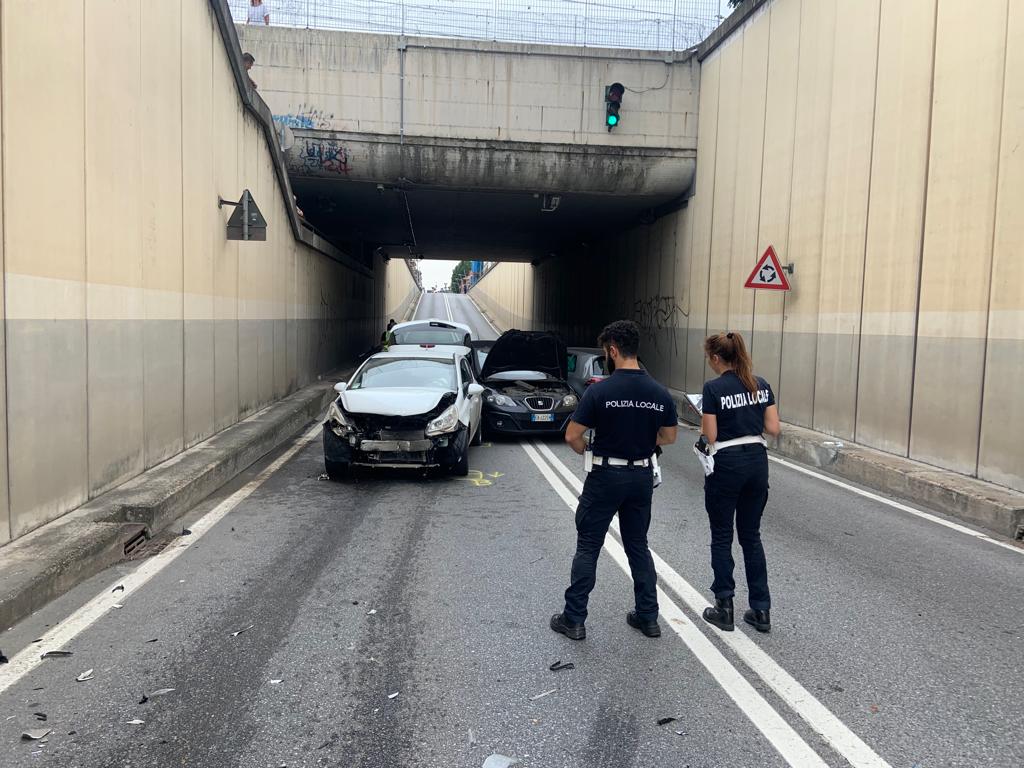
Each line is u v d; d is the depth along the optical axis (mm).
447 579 5215
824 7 10914
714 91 15133
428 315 62031
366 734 3197
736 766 2990
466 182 16328
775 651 4102
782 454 10898
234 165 10688
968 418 7918
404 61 15367
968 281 7934
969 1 7938
